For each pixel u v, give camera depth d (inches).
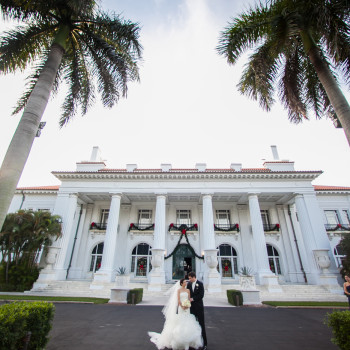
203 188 824.9
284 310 392.2
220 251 874.1
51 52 306.8
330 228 855.7
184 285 197.3
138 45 384.2
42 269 693.9
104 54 383.9
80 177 845.2
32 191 924.0
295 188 810.8
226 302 502.0
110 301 464.1
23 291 634.8
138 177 837.8
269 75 401.1
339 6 285.9
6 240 657.0
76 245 877.2
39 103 266.1
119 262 847.7
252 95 428.1
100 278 674.8
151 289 650.8
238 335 229.8
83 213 934.4
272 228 891.4
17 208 911.7
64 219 786.8
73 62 399.2
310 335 230.8
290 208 920.9
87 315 328.2
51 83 289.9
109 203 957.2
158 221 775.7
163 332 191.9
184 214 945.5
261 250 725.3
